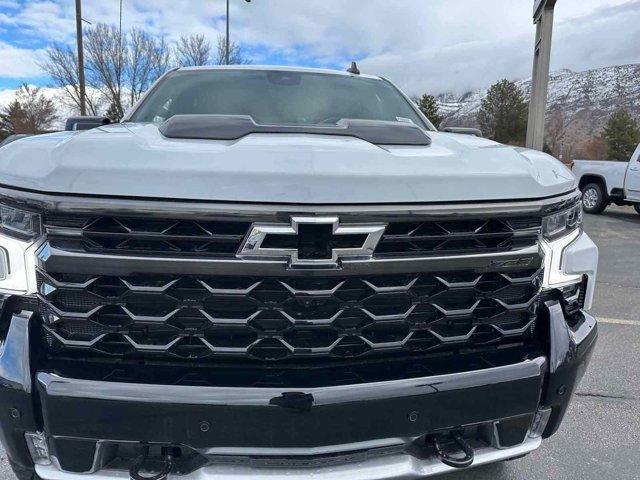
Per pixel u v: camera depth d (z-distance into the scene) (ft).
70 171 4.73
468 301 5.45
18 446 5.08
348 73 11.03
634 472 8.16
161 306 4.89
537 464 8.30
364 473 5.20
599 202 43.21
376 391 5.00
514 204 5.32
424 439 5.52
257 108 9.14
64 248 4.72
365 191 4.83
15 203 4.82
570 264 5.87
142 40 114.11
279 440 4.91
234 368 5.02
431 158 5.53
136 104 9.57
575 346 5.83
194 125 5.96
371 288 5.03
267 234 4.66
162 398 4.74
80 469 4.98
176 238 4.71
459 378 5.27
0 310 4.99
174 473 5.02
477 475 7.97
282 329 4.97
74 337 4.90
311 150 5.19
